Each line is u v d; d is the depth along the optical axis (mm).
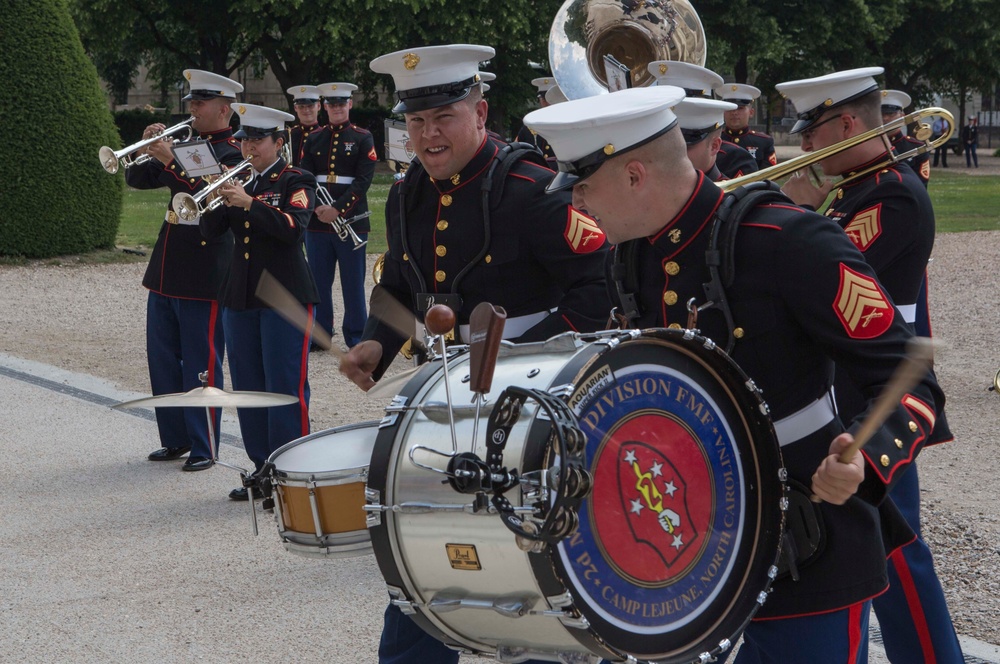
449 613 2334
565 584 2062
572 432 2004
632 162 2426
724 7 31234
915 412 2311
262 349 6160
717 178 4926
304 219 6113
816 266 2354
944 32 35031
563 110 2508
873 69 3811
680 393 2299
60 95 14883
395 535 2324
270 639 4320
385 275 3891
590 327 3426
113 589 4840
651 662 2197
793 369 2467
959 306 11602
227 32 32656
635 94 2520
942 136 3752
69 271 14531
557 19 5094
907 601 3426
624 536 2178
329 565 5121
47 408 8070
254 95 44281
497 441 2098
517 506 2076
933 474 6070
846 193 3826
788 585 2498
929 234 3734
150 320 6836
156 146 6570
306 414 6211
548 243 3473
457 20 28594
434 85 3502
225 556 5242
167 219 6660
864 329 2322
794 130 3887
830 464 2160
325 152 10383
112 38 31359
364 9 28453
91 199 15344
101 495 6184
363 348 3477
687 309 2480
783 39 31453
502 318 2164
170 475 6570
